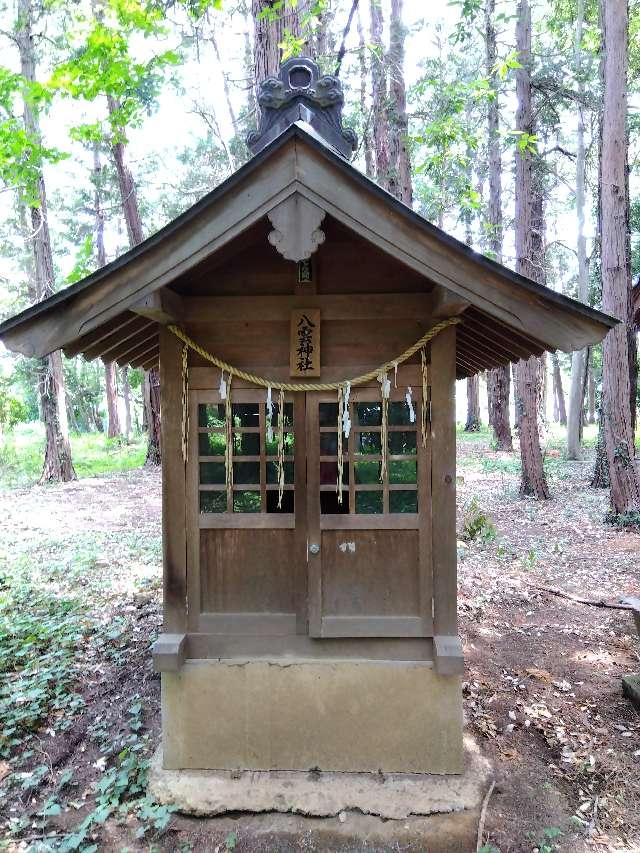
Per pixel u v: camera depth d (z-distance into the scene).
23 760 3.48
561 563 7.32
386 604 3.30
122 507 11.10
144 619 5.55
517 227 11.16
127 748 3.54
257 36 6.61
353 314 3.26
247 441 3.35
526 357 3.78
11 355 21.17
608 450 9.24
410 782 3.21
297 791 3.15
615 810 3.05
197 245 2.74
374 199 2.68
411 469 3.29
